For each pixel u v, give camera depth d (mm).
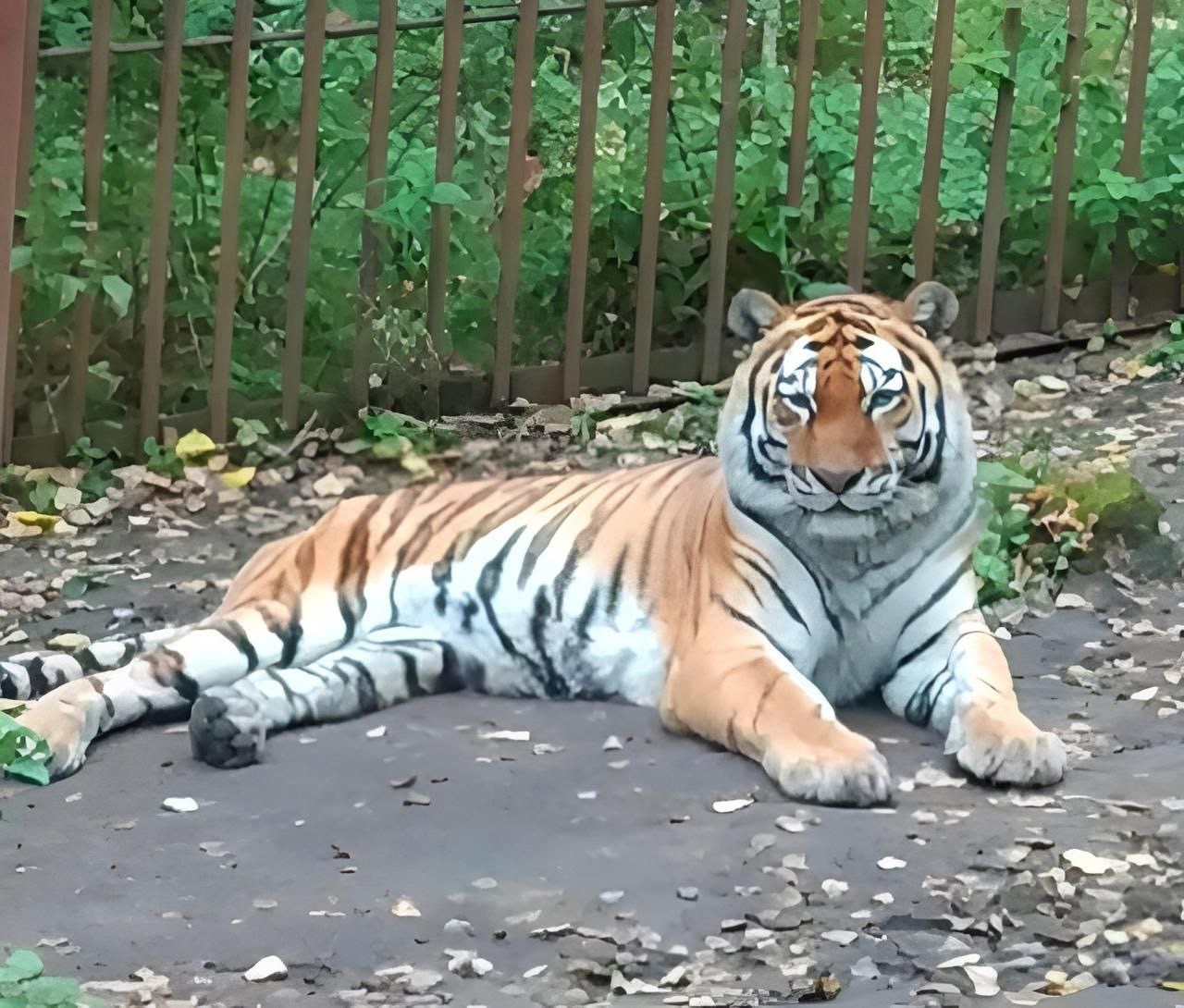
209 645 5020
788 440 4531
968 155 8117
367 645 5133
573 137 8133
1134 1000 3168
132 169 7504
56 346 7445
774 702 4379
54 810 4254
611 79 8242
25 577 6344
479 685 5215
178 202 7664
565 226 8000
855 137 7973
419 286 7668
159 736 4801
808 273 7953
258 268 7570
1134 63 7727
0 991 3059
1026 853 3748
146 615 6016
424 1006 3217
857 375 4504
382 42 7238
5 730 4359
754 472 4656
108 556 6570
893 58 8539
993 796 4125
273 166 7781
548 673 5113
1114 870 3668
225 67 7547
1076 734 4590
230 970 3393
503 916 3596
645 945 3455
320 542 5359
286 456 7281
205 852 3967
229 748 4512
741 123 7922
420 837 4020
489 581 5172
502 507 5324
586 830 4023
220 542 6711
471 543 5234
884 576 4680
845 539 4570
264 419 7449
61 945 3484
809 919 3533
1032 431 6984
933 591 4719
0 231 4043
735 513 4754
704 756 4477
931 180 7527
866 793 4070
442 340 7531
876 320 4695
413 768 4465
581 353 7598
